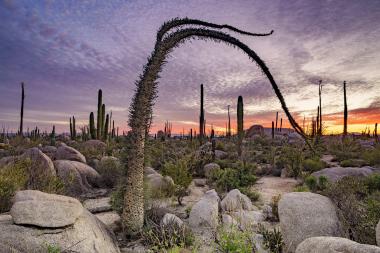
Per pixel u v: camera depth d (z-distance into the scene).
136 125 5.41
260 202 9.16
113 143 24.00
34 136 36.84
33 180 7.56
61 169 9.85
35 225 3.87
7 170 7.41
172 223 5.52
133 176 5.40
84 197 8.92
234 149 25.27
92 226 4.52
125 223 5.39
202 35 5.17
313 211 4.82
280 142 34.28
